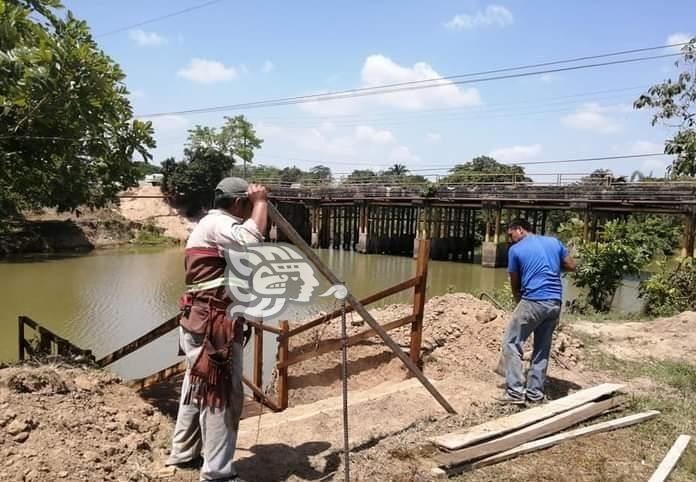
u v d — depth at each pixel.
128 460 3.46
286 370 6.27
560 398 5.18
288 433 4.45
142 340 5.24
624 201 25.09
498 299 11.92
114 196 7.10
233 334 3.10
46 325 15.71
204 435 3.10
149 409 4.27
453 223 37.97
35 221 39.41
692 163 11.68
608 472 3.86
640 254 14.45
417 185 36.34
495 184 31.77
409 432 4.48
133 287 23.27
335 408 5.09
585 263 14.15
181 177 50.88
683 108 11.73
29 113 5.41
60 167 6.22
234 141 54.47
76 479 3.11
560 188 28.30
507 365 5.18
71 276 26.80
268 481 3.63
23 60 5.08
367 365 6.69
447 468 3.86
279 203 46.09
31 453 3.23
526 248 5.12
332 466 3.86
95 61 5.45
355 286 24.53
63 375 4.33
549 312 5.04
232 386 3.11
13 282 24.64
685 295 12.64
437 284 25.78
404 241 40.91
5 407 3.59
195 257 3.12
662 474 3.79
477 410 4.96
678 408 5.16
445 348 6.70
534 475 3.81
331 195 41.22
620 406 5.15
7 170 6.17
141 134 6.73
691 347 7.64
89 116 5.66
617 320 10.71
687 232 23.27
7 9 5.04
